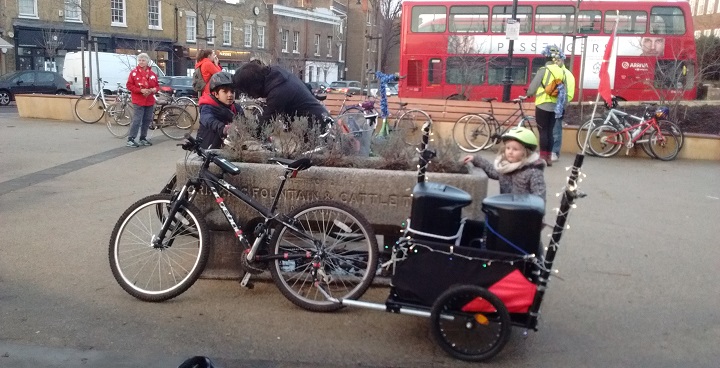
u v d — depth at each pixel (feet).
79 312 15.42
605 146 40.96
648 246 21.62
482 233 15.39
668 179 33.50
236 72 20.30
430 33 70.85
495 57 69.56
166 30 136.15
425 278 13.52
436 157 16.89
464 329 13.98
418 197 13.56
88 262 18.81
